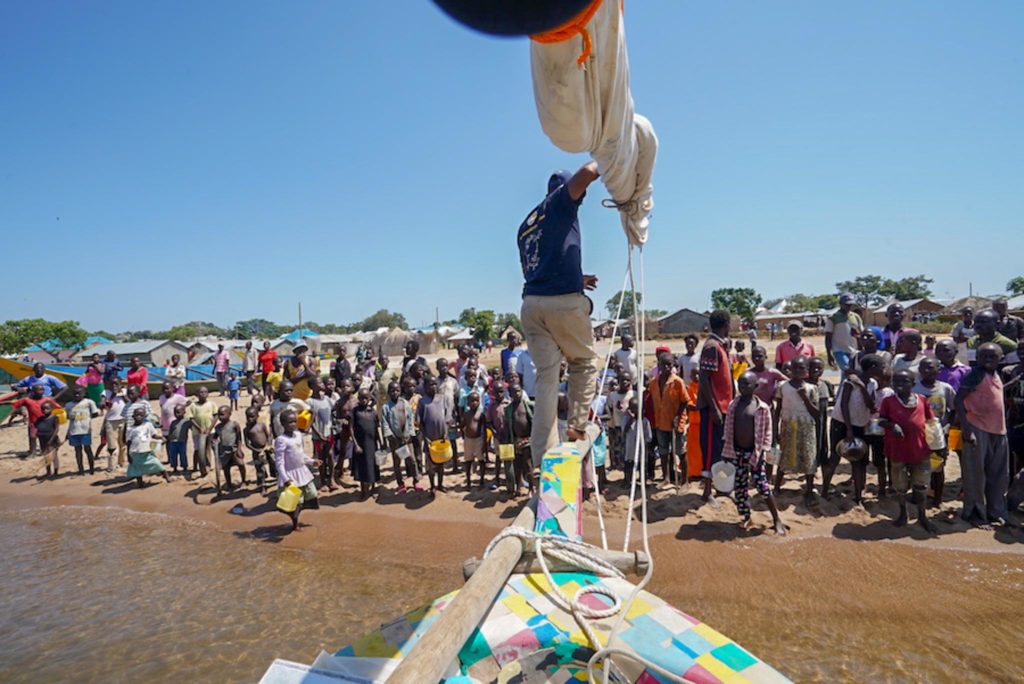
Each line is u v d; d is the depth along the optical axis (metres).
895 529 6.48
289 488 7.73
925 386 7.04
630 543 6.52
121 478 10.99
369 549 7.06
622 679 1.59
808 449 7.13
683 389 7.77
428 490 8.91
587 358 3.04
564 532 2.09
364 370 13.52
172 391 11.89
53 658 4.89
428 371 10.66
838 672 4.21
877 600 5.15
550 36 1.31
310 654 4.82
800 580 5.55
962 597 5.13
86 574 6.70
